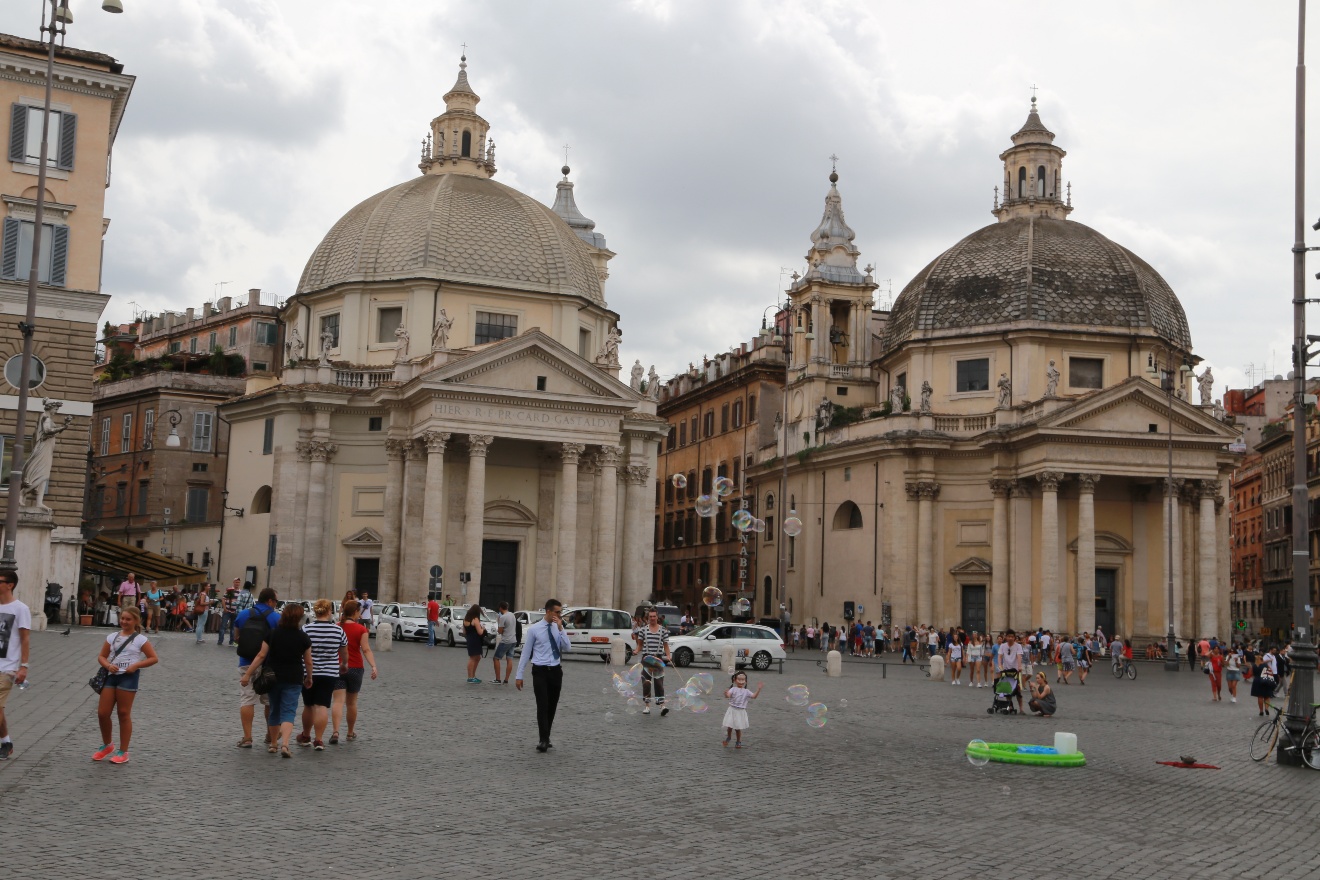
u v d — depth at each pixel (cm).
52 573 4225
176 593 5675
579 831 1285
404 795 1449
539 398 5644
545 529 5906
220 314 8762
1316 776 1961
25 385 3381
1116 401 6134
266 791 1437
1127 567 6397
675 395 9262
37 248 3450
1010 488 6406
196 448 7644
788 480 7550
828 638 6506
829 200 8006
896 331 7206
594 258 9106
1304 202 2247
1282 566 9688
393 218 6256
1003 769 1892
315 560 5816
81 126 4341
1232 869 1220
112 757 1583
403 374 5822
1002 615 6334
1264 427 10075
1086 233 7031
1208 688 4388
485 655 4159
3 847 1113
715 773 1727
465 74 6906
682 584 8862
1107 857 1252
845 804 1507
